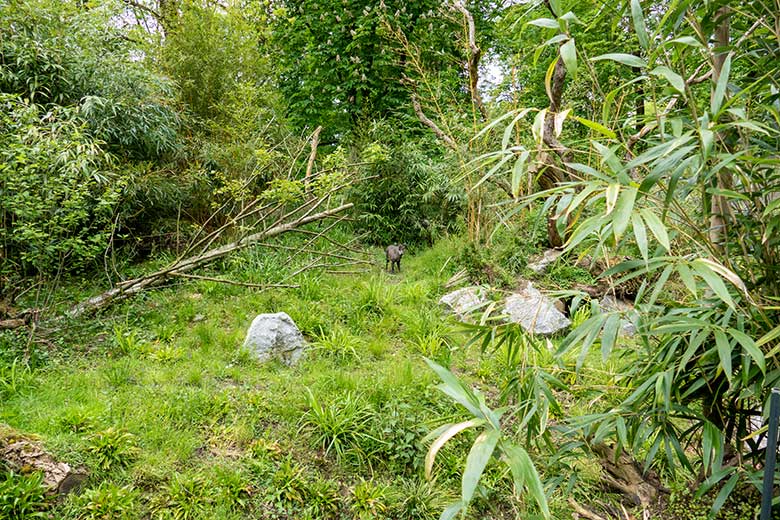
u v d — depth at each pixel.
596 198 1.46
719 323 1.80
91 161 3.91
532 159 1.69
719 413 2.04
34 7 4.95
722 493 1.79
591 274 5.30
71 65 5.01
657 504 2.57
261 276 5.12
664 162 1.32
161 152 6.04
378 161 7.07
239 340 3.87
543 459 2.51
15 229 3.43
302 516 2.33
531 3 2.23
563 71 4.61
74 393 2.90
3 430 2.24
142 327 3.99
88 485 2.24
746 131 1.86
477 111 6.34
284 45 9.59
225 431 2.74
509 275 5.38
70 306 4.09
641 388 1.86
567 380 3.40
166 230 6.02
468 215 6.48
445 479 2.67
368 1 8.61
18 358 3.20
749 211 1.89
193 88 7.11
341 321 4.50
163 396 2.99
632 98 2.79
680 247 2.13
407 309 4.80
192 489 2.30
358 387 3.30
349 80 8.74
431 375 3.54
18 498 1.97
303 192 6.02
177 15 8.20
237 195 5.85
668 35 1.75
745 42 2.02
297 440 2.79
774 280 1.79
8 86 4.71
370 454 2.72
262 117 7.60
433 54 7.88
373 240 7.27
